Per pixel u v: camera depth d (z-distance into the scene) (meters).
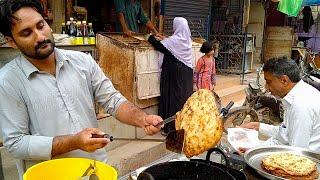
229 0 9.47
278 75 2.36
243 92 7.80
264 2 11.01
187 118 1.45
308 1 8.78
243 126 2.61
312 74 5.21
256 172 1.49
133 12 5.53
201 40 6.32
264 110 4.60
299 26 13.11
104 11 6.66
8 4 1.40
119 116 1.77
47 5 4.45
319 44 13.27
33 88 1.56
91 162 1.34
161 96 4.88
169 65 4.73
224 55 9.39
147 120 1.64
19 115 1.54
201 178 1.33
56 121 1.60
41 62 1.57
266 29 11.56
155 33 5.50
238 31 9.55
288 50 11.38
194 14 7.75
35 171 1.27
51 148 1.45
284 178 1.40
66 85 1.63
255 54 11.54
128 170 4.02
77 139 1.40
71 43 3.73
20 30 1.43
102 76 1.83
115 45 4.46
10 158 3.27
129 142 4.53
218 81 8.03
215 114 1.43
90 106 1.75
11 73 1.54
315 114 2.24
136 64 4.48
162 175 1.33
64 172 1.34
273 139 2.45
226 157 1.45
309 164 1.52
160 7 6.65
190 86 4.93
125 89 4.59
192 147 1.39
